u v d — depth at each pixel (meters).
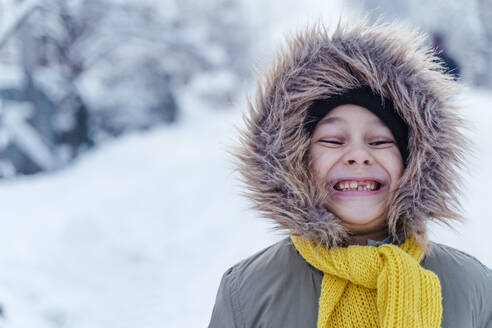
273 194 1.16
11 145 7.44
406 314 1.01
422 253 1.14
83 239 4.61
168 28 9.84
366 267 1.07
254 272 1.22
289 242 1.26
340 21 1.21
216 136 8.83
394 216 1.13
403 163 1.15
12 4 5.66
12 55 7.90
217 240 4.63
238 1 14.19
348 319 1.08
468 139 1.17
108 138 9.69
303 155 1.17
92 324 3.19
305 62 1.19
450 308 1.11
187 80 12.86
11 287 3.28
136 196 5.63
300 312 1.13
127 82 10.47
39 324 2.92
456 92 1.17
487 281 1.19
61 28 8.27
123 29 8.95
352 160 1.12
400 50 1.16
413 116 1.12
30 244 4.35
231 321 1.18
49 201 5.86
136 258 4.38
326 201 1.15
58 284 3.66
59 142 8.23
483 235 3.59
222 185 5.89
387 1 11.36
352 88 1.15
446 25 12.19
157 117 10.65
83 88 9.38
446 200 1.15
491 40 13.16
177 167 6.79
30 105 7.84
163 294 3.72
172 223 5.07
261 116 1.21
